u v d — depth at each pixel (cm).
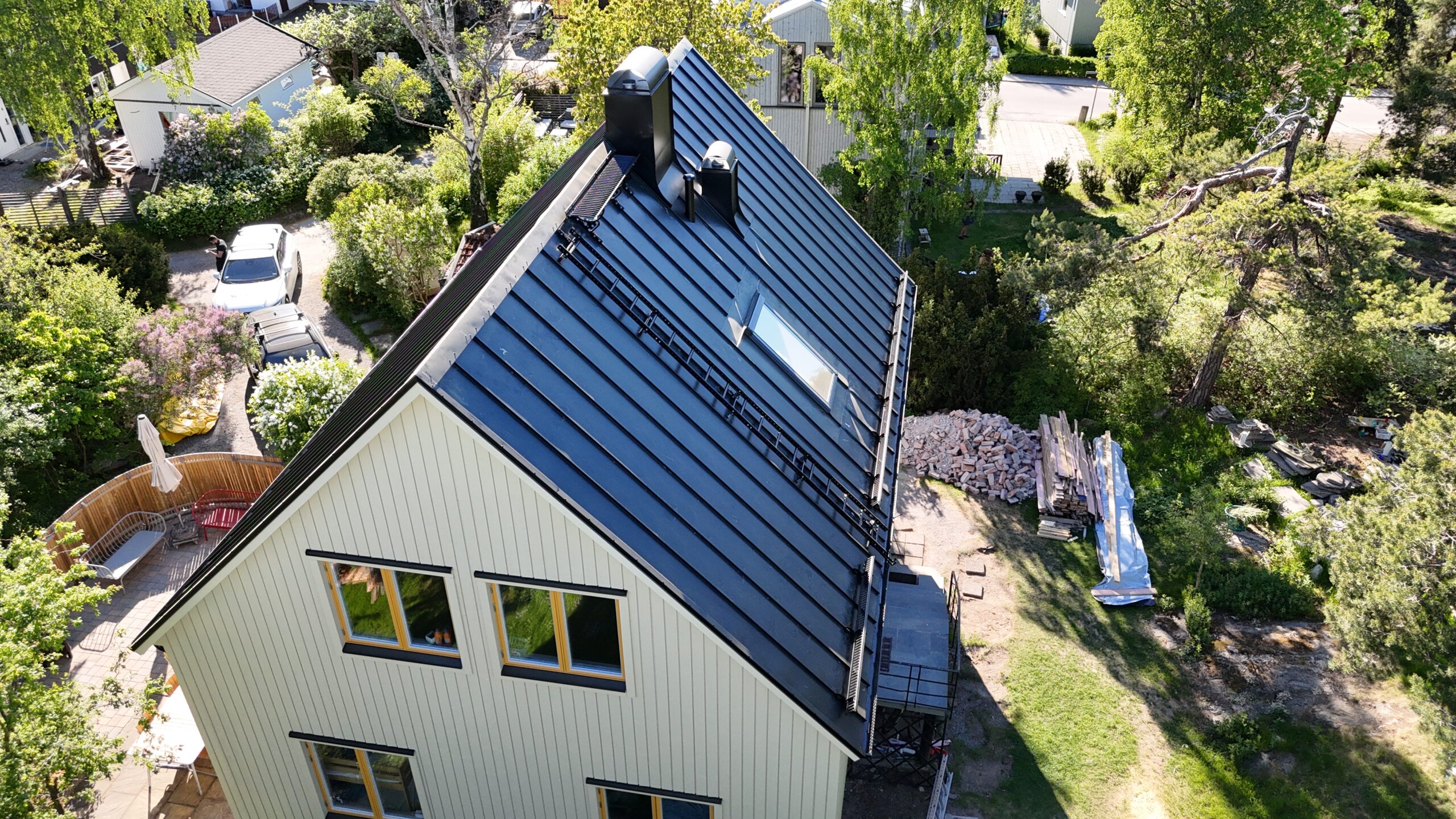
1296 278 1953
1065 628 1741
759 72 2950
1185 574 1830
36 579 1218
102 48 3450
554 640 1059
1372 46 3306
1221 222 1948
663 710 1077
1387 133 3978
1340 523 1731
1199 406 2281
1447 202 3431
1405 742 1495
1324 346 2078
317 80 4622
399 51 4619
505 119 3662
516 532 973
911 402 2300
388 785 1255
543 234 1077
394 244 2733
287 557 1036
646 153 1303
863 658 1030
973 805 1434
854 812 1430
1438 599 1322
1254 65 3102
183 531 1961
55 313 2184
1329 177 1912
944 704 1422
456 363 876
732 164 1394
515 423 891
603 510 904
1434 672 1334
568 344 999
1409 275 2941
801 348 1347
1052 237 2280
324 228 3148
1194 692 1611
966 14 2648
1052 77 4856
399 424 909
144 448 1950
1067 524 1945
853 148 2980
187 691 1180
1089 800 1442
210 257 3209
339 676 1134
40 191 3628
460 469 934
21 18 3147
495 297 958
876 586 1126
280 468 2030
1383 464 2033
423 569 1022
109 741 1262
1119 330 2220
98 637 1723
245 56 4031
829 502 1148
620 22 2855
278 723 1196
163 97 3650
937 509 2031
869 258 1786
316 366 2081
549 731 1135
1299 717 1551
